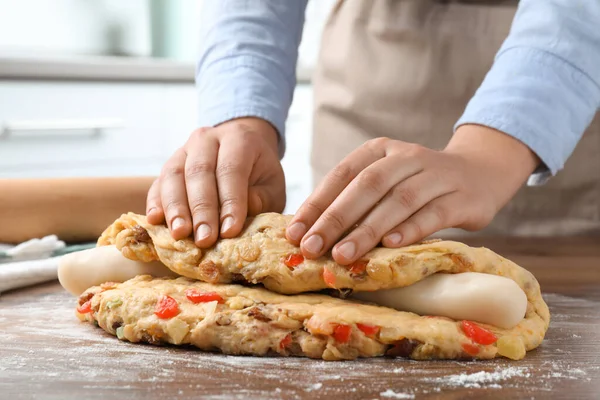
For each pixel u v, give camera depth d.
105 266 0.65
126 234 0.65
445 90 1.04
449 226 0.64
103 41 1.62
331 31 1.11
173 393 0.52
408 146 0.66
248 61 0.86
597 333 0.64
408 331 0.57
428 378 0.54
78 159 1.35
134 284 0.63
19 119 1.28
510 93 0.74
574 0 0.75
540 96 0.73
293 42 0.92
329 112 1.11
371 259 0.59
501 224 1.06
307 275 0.60
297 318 0.58
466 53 1.03
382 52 1.05
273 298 0.60
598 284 0.80
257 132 0.78
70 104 1.33
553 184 1.04
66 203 0.87
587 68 0.75
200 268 0.62
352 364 0.57
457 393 0.52
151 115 1.43
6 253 0.81
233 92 0.84
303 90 1.64
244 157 0.68
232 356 0.58
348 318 0.57
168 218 0.64
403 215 0.61
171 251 0.63
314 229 0.60
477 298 0.58
